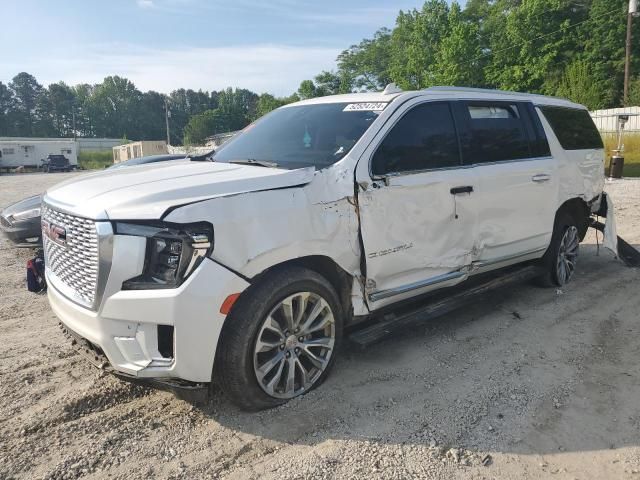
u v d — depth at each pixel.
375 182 3.72
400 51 63.91
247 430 3.17
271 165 3.87
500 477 2.77
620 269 6.70
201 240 2.90
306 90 81.50
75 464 2.86
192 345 2.92
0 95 135.25
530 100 5.40
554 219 5.43
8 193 20.67
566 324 4.83
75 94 147.50
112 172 3.91
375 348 4.30
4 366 3.99
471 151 4.52
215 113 113.56
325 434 3.13
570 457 2.93
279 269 3.28
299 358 3.51
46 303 5.62
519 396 3.56
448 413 3.35
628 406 3.44
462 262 4.40
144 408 3.42
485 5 57.31
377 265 3.75
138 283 2.92
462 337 4.54
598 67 45.88
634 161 23.77
